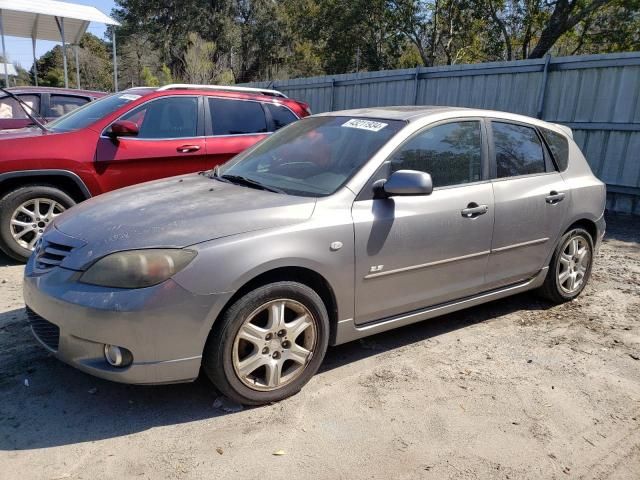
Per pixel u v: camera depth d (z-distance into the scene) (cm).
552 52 2608
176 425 296
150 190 372
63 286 286
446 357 385
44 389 326
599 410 325
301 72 4103
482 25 2566
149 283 274
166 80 3078
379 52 3083
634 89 894
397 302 364
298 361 322
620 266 623
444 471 267
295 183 363
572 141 503
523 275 447
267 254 295
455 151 399
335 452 278
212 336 290
